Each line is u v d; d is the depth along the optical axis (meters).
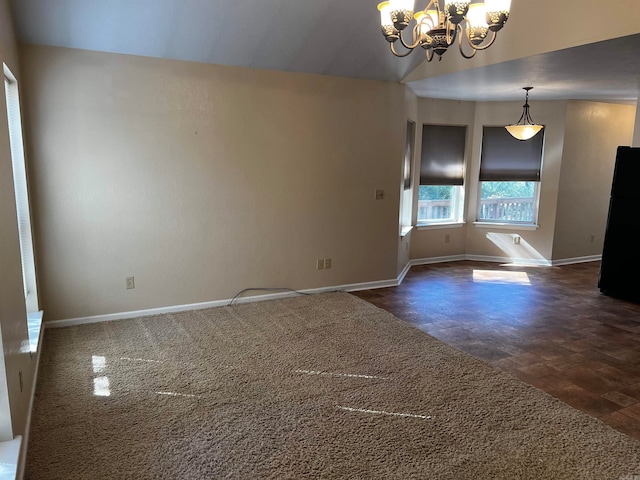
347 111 4.88
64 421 2.54
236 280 4.60
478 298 5.03
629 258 4.99
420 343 3.71
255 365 3.27
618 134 6.88
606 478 2.14
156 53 3.89
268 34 3.93
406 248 6.20
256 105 4.42
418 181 6.48
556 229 6.64
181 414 2.63
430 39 2.40
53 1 3.17
